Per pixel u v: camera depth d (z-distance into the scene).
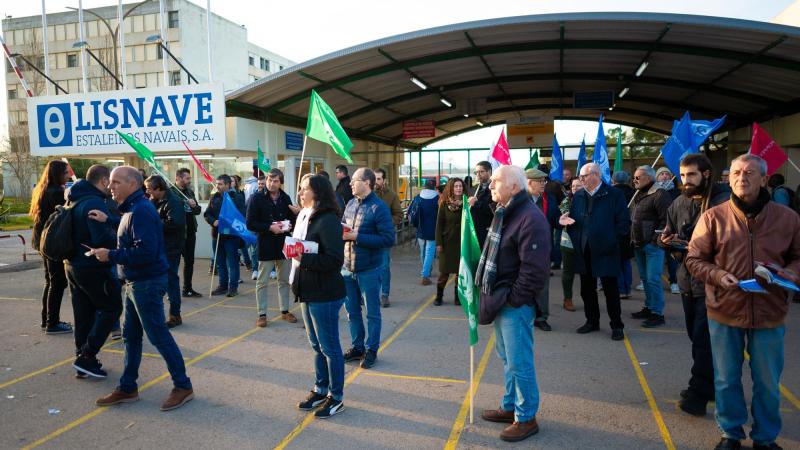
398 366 5.00
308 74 10.59
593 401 4.17
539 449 3.45
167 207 6.35
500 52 10.88
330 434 3.70
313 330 4.02
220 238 8.15
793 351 5.24
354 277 4.99
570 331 6.04
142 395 4.41
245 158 11.84
